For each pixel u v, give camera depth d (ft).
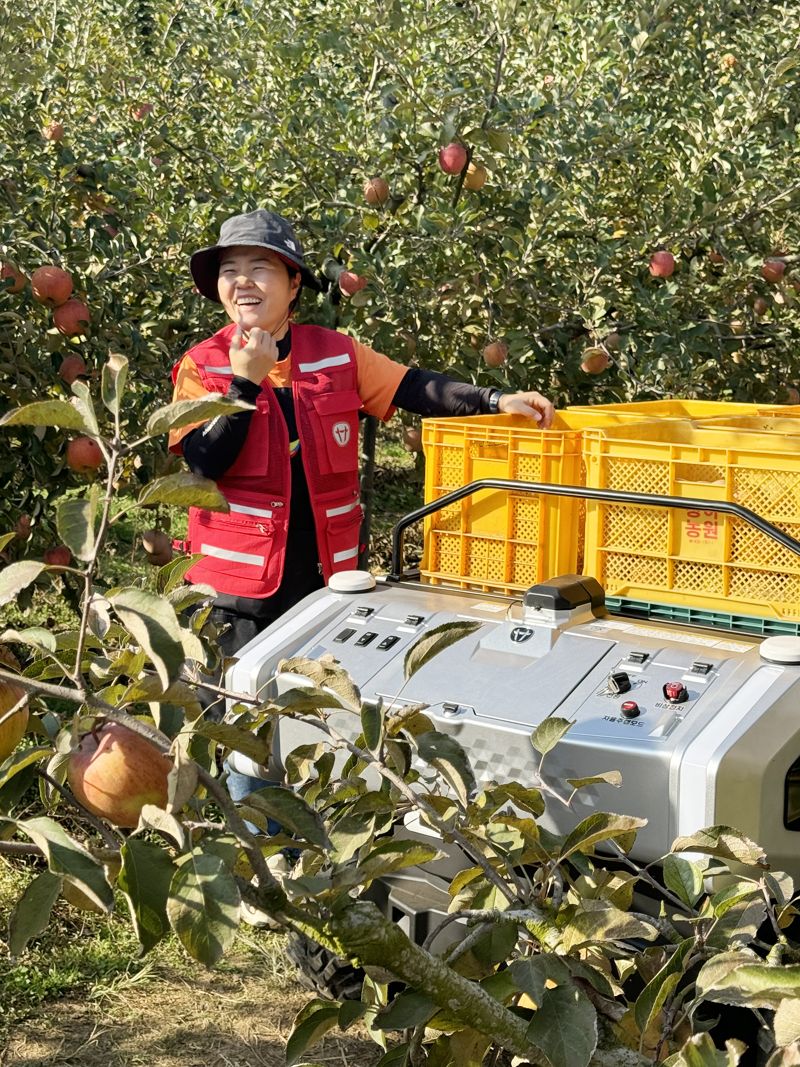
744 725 6.83
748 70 22.17
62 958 10.02
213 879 4.29
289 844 5.48
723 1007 6.85
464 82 18.90
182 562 6.00
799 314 21.12
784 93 20.93
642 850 6.98
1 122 16.98
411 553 22.36
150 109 22.39
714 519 8.23
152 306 17.44
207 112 23.04
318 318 17.10
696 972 6.75
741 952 5.34
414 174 17.83
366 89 20.08
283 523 10.63
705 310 20.17
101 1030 9.12
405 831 7.80
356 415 11.18
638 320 18.11
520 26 20.68
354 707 6.09
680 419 10.52
